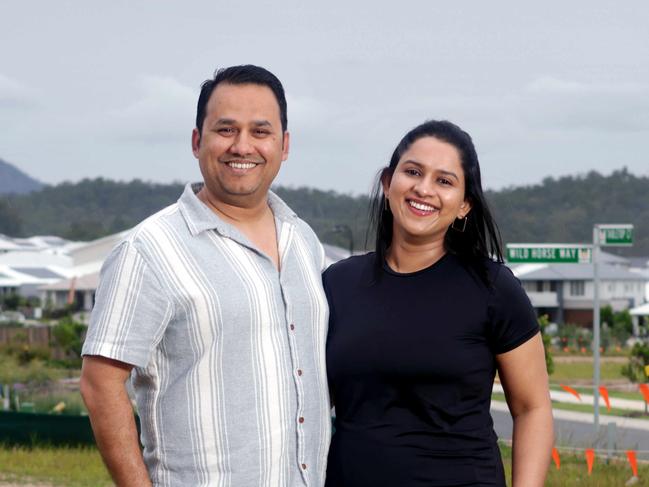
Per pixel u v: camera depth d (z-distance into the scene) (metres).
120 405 4.33
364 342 4.64
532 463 4.70
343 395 4.71
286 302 4.50
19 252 112.12
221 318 4.30
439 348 4.59
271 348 4.40
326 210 156.62
